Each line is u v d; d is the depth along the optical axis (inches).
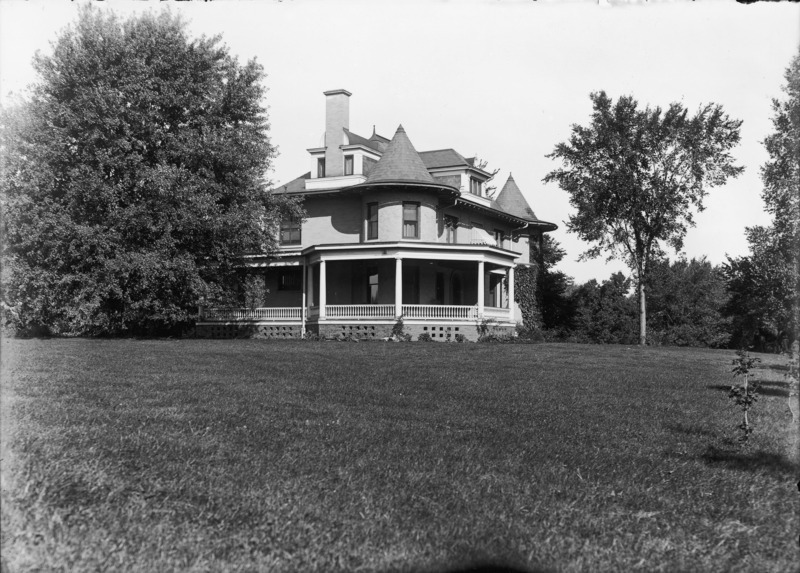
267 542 245.3
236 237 1234.0
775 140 1120.2
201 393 507.2
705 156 1633.9
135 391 502.0
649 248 1743.4
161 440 356.5
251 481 305.0
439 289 1539.1
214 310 1498.5
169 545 238.7
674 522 281.7
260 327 1475.1
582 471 345.4
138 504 269.9
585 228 1724.9
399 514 275.4
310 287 1435.8
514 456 366.0
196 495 284.2
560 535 262.7
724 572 237.6
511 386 616.4
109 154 1132.5
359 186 1427.2
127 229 1141.7
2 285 1088.8
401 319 1310.3
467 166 1669.5
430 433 408.8
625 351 1073.5
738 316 2224.4
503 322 1451.8
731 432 445.7
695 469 355.6
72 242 1097.4
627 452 386.0
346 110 1583.4
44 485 273.9
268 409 460.1
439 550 244.2
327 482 309.4
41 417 386.9
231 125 1336.1
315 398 515.2
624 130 1670.8
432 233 1446.9
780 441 423.8
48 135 1114.1
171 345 993.5
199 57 1261.1
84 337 1263.5
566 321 2082.9
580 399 558.6
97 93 1116.5
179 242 1173.1
